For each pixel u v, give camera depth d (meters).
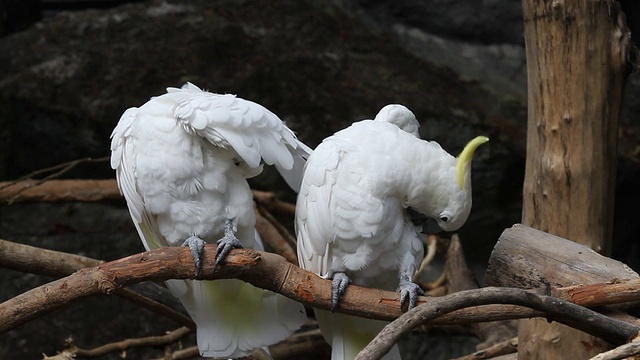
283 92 14.53
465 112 14.27
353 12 16.00
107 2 16.59
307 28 15.38
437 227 6.80
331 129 14.29
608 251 7.84
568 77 7.56
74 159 14.70
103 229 14.95
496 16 15.68
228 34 15.11
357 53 15.17
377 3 16.05
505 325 10.20
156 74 14.67
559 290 6.15
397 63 15.11
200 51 14.91
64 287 5.94
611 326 5.93
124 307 13.93
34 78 14.60
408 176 6.37
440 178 6.41
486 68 15.48
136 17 15.54
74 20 15.57
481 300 5.63
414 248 6.77
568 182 7.64
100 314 13.80
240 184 6.89
